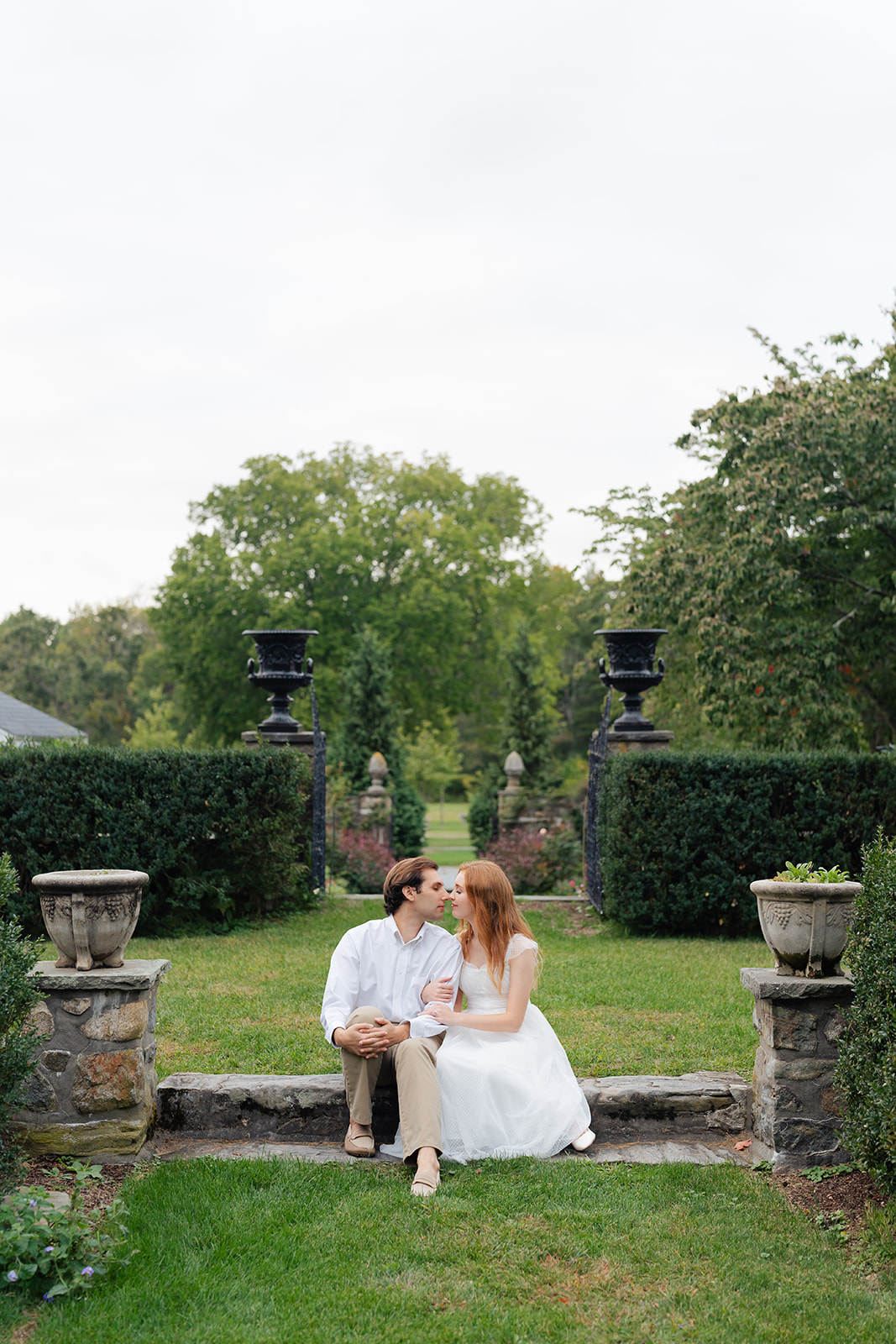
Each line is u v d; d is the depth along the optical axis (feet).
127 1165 13.76
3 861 13.05
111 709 176.35
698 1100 15.21
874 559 46.16
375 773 67.31
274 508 111.75
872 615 45.55
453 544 110.01
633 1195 12.89
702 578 44.98
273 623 102.01
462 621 109.91
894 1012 11.95
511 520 127.13
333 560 104.01
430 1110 13.57
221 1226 11.82
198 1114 15.08
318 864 35.63
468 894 15.10
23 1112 13.80
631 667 37.27
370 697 75.87
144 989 14.02
